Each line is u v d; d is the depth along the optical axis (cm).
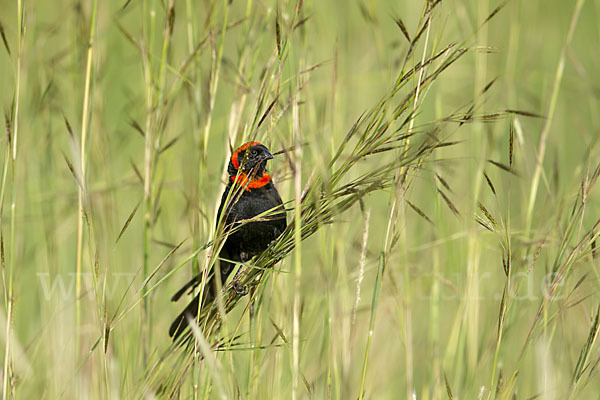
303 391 930
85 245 1020
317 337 1030
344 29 1291
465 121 757
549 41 1556
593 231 791
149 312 941
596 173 815
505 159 1209
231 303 813
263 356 915
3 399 825
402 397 1106
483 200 1063
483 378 1002
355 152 734
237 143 908
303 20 862
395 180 754
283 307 912
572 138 1438
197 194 933
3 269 841
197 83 965
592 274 936
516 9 1214
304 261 1125
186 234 1098
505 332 911
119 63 1299
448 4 1227
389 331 1130
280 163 941
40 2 1445
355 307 793
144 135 971
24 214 1134
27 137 1115
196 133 1002
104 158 1115
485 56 1109
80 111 1122
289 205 944
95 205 1070
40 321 1108
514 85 1234
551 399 830
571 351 951
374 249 1097
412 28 1280
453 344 979
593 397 998
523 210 1067
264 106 845
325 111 1000
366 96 1243
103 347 844
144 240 963
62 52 1165
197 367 786
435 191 947
